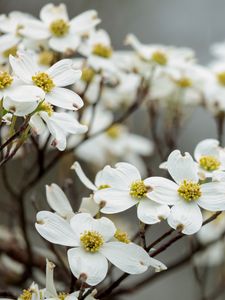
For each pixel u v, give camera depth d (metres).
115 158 1.06
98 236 0.60
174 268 0.91
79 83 0.91
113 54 0.90
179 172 0.63
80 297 0.59
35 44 0.82
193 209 0.62
